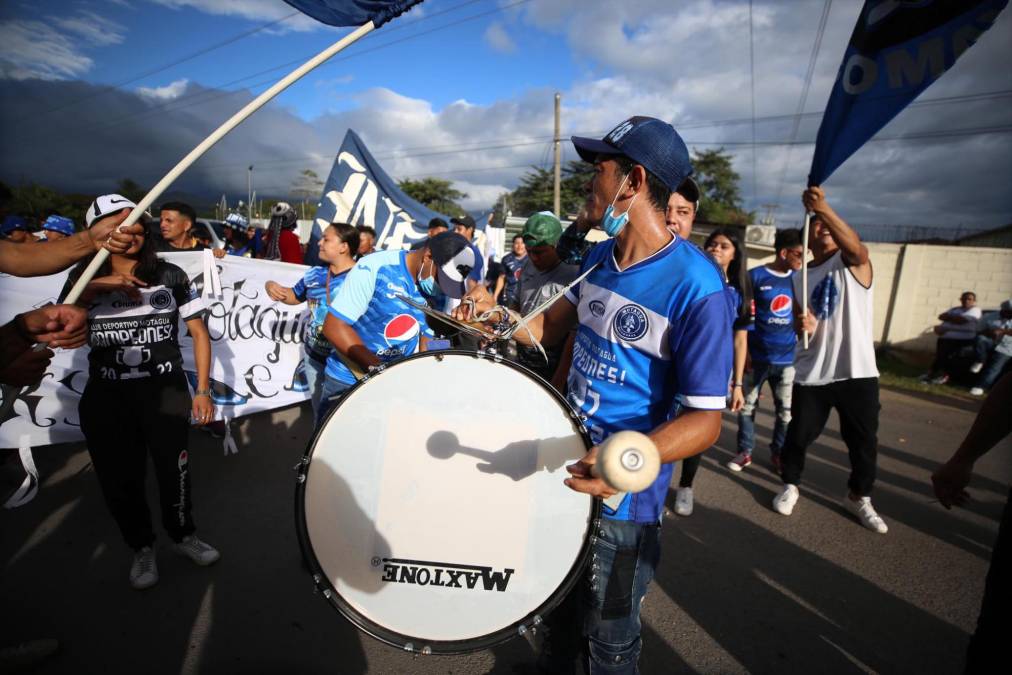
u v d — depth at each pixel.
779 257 4.54
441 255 2.48
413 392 1.43
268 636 2.38
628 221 1.54
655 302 1.47
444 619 1.41
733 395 4.03
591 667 1.63
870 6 2.40
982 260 12.99
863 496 3.74
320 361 3.48
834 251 3.60
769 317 4.51
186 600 2.57
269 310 4.74
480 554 1.42
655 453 1.03
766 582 3.00
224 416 4.55
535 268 3.29
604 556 1.58
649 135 1.48
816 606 2.81
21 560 2.79
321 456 1.38
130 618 2.43
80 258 1.70
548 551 1.42
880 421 6.87
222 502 3.48
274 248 6.73
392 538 1.41
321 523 1.38
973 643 1.47
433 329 2.79
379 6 1.49
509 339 1.75
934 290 13.42
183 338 4.34
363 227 4.96
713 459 4.98
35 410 3.65
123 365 2.47
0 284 3.42
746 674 2.31
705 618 2.67
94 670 2.14
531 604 1.42
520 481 1.43
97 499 3.45
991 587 1.43
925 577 3.14
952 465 1.69
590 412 1.61
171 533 2.75
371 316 2.62
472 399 1.44
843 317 3.53
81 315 1.59
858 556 3.34
